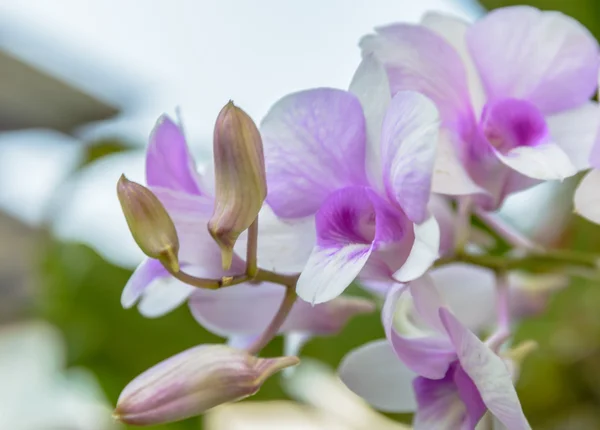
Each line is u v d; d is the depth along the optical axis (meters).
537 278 0.39
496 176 0.33
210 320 0.33
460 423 0.31
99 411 0.53
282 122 0.31
